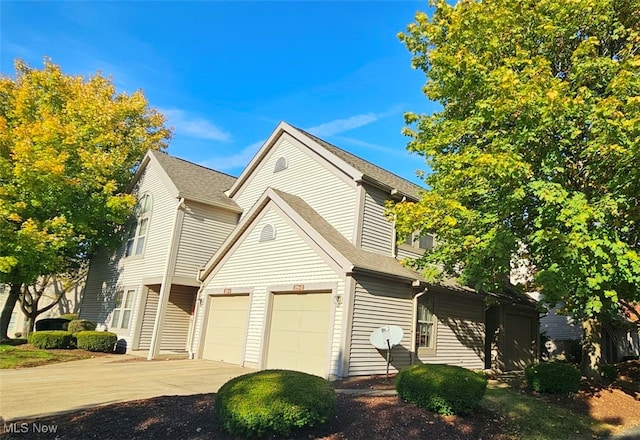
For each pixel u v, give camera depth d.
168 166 19.02
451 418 7.08
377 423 6.47
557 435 7.64
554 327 25.02
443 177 10.77
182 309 17.20
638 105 7.63
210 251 17.33
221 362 14.52
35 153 16.66
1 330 18.53
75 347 17.48
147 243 18.03
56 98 21.56
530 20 9.84
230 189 18.88
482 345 15.79
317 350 11.65
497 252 8.99
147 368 12.84
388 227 14.26
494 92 9.21
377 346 11.22
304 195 15.41
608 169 8.84
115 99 25.64
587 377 11.73
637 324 13.12
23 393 8.73
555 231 7.78
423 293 13.08
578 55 8.95
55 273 22.75
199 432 5.76
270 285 13.48
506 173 8.45
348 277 11.30
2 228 15.30
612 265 7.88
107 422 6.14
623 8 9.72
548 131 8.76
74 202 18.06
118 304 18.59
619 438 8.02
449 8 10.88
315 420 5.86
